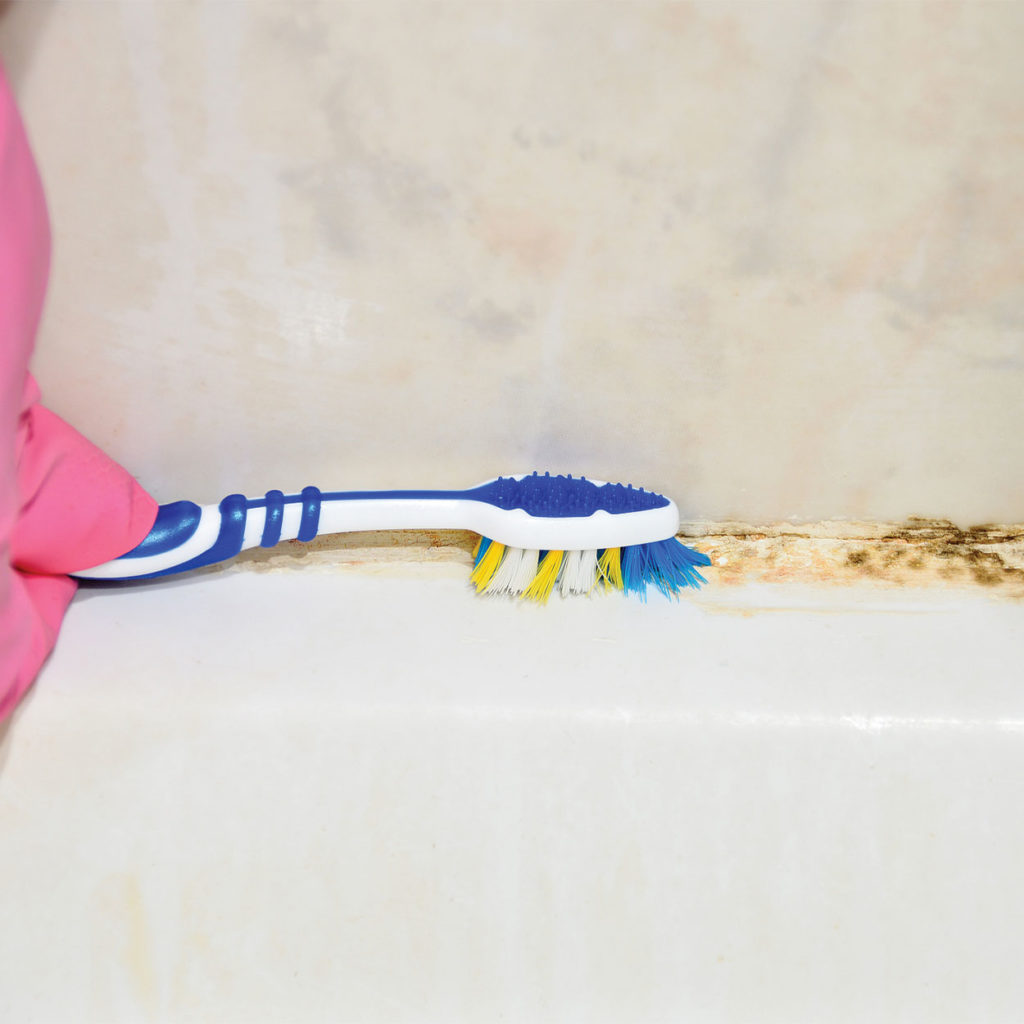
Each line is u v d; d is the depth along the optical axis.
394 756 0.65
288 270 0.64
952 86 0.57
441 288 0.65
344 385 0.71
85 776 0.64
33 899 0.64
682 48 0.56
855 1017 0.65
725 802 0.66
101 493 0.67
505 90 0.57
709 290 0.65
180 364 0.69
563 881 0.65
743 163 0.60
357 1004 0.65
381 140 0.59
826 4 0.54
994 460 0.75
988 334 0.68
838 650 0.71
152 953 0.64
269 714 0.65
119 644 0.68
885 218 0.62
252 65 0.56
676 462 0.75
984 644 0.72
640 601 0.74
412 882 0.65
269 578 0.75
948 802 0.66
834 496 0.78
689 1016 0.66
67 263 0.64
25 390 0.61
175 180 0.60
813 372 0.70
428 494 0.72
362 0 0.54
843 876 0.65
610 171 0.60
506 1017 0.66
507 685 0.67
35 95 0.57
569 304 0.66
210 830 0.64
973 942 0.65
